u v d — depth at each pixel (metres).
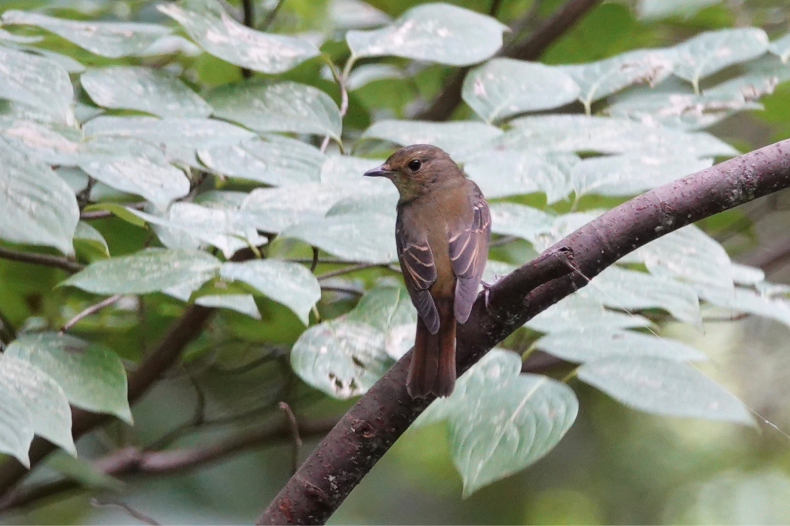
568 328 5.91
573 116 8.23
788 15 11.64
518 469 5.00
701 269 6.53
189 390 12.05
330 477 5.29
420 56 7.95
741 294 6.70
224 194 7.59
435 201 6.85
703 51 8.88
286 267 5.84
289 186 6.78
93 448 12.21
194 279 5.73
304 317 5.42
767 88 8.77
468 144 7.71
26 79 6.38
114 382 5.47
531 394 5.34
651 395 5.23
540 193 7.87
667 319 8.45
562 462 13.23
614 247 5.25
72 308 9.14
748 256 10.80
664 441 13.19
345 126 10.60
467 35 8.17
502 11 12.43
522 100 8.33
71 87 6.46
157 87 7.39
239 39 7.63
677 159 7.12
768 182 5.29
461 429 5.19
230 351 10.56
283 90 7.68
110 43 7.30
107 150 6.29
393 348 5.93
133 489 11.04
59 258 7.66
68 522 11.55
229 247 6.25
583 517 12.95
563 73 8.52
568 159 7.30
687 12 10.70
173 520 11.49
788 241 10.92
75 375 5.44
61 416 4.95
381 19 11.64
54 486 9.48
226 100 7.55
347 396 5.68
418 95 12.16
